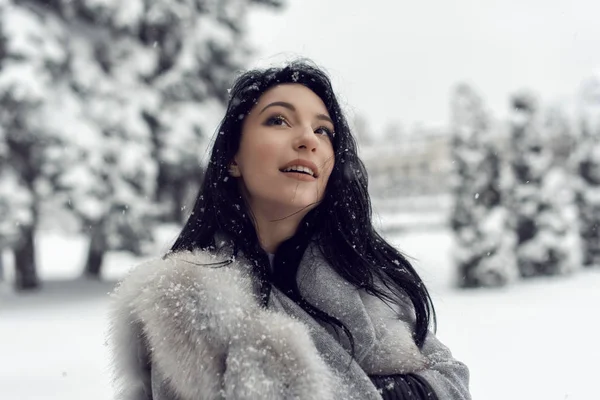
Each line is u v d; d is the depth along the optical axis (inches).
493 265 467.8
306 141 46.9
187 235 49.8
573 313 342.3
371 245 53.5
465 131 525.7
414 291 53.8
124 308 43.7
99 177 406.0
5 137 378.0
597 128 595.5
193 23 491.8
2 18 385.1
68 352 258.2
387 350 47.9
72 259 776.3
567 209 651.5
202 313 39.1
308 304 47.4
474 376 216.2
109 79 435.8
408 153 1507.1
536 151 541.3
